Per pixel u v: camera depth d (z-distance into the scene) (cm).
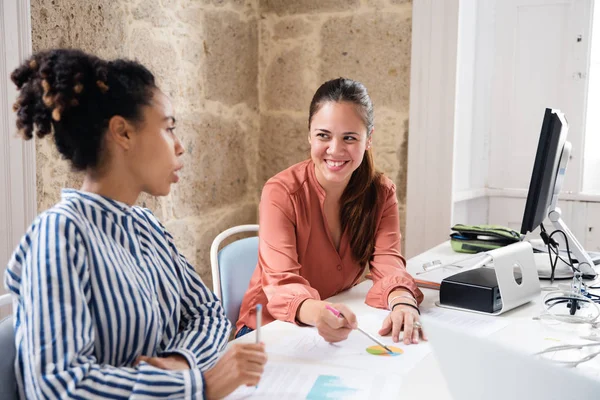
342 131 157
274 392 103
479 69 333
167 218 262
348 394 102
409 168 291
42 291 86
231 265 188
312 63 309
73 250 89
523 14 332
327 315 129
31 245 91
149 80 102
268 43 317
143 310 97
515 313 151
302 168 175
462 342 89
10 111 190
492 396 87
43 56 96
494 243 215
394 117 295
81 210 96
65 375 82
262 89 322
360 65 298
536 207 167
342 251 176
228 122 299
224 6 289
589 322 142
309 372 112
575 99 326
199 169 280
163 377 89
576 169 331
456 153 304
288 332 136
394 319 135
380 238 178
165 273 112
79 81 93
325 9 302
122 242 100
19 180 194
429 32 277
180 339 111
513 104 342
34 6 195
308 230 170
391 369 114
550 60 329
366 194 176
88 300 91
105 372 87
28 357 84
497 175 351
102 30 222
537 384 84
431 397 101
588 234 334
